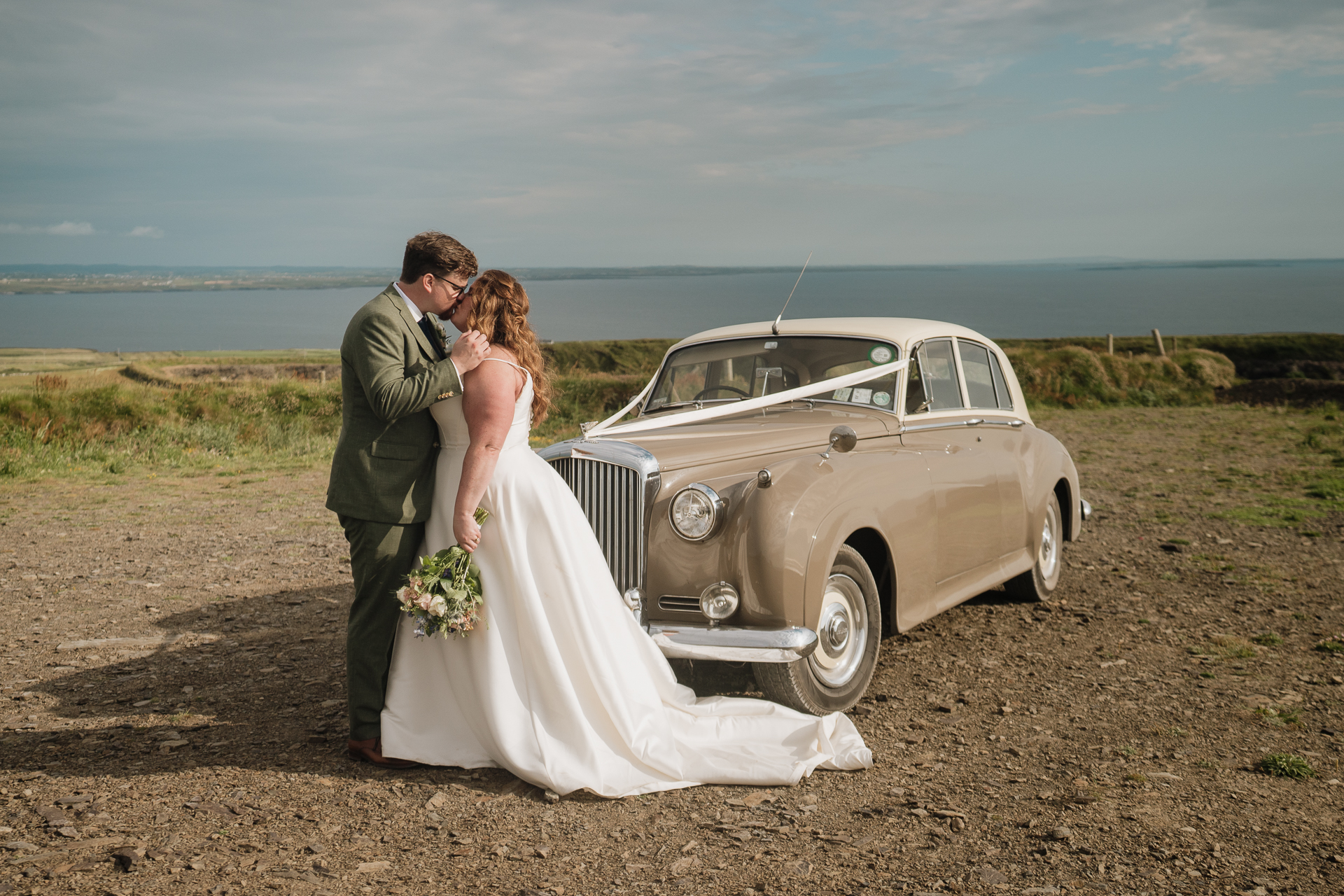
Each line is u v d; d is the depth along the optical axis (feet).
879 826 9.34
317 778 10.54
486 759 10.80
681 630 11.64
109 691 13.98
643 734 10.59
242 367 179.83
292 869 8.34
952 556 15.24
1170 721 12.41
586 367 150.20
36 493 34.99
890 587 13.93
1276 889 7.95
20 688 14.12
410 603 9.97
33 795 10.03
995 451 17.37
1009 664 15.10
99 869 8.31
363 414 10.41
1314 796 9.98
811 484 12.21
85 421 49.39
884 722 12.53
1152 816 9.50
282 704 13.29
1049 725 12.33
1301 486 34.17
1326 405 68.08
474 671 10.54
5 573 22.38
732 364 16.88
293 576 22.09
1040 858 8.59
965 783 10.44
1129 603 18.97
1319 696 13.30
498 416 10.21
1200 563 22.52
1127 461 42.09
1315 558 22.82
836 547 12.15
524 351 10.66
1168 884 8.05
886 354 15.78
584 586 10.59
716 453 12.97
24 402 48.91
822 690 12.42
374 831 9.19
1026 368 76.38
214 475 40.14
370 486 10.37
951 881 8.15
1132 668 14.79
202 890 7.94
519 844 8.93
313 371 166.20
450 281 10.74
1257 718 12.45
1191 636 16.52
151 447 46.37
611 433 14.11
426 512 10.74
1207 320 611.06
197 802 9.84
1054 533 19.77
